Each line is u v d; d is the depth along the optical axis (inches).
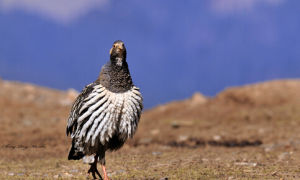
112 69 383.9
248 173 451.5
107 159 554.6
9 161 546.6
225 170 469.1
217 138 823.7
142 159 556.4
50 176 452.4
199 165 503.5
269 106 1103.0
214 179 421.1
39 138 748.0
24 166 512.7
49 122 967.6
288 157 567.8
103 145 392.5
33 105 1226.0
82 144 398.3
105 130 381.7
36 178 438.6
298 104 1072.2
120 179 429.1
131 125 393.7
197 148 705.0
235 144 761.0
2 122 944.9
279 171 460.4
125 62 389.7
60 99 1373.0
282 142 744.3
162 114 1190.9
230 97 1221.7
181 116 1114.1
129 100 386.9
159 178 430.6
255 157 576.7
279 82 1273.4
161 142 795.4
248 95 1182.3
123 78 384.5
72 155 427.8
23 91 1476.4
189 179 422.9
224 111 1114.7
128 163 524.4
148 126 1014.4
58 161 541.6
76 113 395.5
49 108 1186.0
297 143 719.1
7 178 438.9
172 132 923.4
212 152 641.6
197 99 1294.3
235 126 947.3
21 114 1071.0
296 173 449.4
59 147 652.7
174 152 637.3
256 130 886.4
